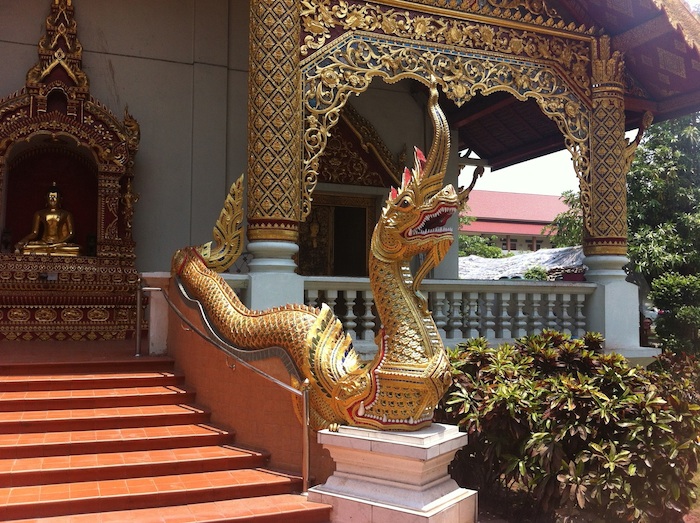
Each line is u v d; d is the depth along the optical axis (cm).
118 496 502
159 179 1135
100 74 1112
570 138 985
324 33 845
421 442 482
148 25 1151
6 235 1009
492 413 635
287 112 802
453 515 492
